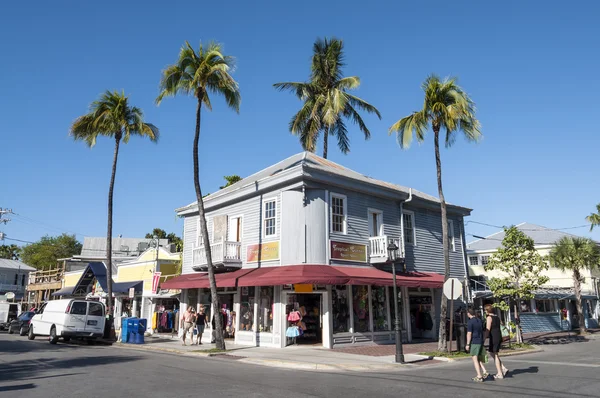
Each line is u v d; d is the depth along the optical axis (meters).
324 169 19.81
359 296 20.50
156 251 30.61
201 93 19.20
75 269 47.75
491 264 22.23
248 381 10.68
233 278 19.94
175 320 28.91
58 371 12.12
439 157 18.64
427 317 23.78
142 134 26.86
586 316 40.38
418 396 8.92
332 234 19.75
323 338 18.75
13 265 61.09
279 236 19.95
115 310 34.12
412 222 24.08
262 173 25.34
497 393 9.27
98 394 8.81
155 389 9.38
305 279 17.27
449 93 18.25
